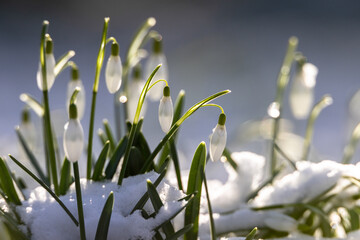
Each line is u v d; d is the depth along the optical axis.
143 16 5.72
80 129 0.89
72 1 5.64
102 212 0.90
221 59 3.72
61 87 3.24
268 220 0.98
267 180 1.03
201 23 5.38
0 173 0.93
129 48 1.03
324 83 3.29
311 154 1.18
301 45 4.54
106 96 2.96
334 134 2.15
